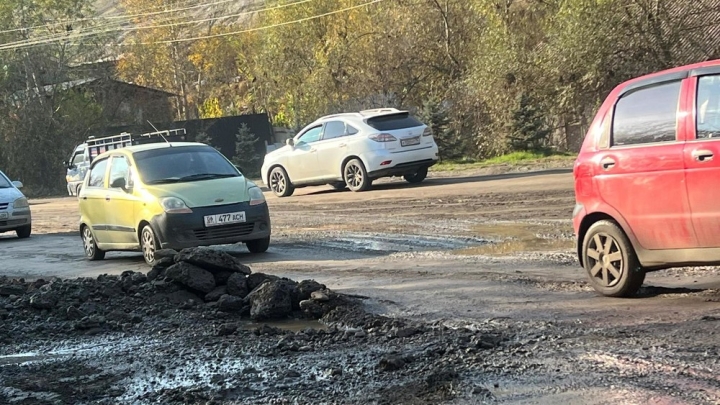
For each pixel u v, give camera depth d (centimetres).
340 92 4188
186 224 1191
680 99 704
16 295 959
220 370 616
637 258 734
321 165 2212
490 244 1160
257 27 5969
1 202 1873
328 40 4447
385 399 511
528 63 3238
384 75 4025
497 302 774
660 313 670
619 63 3103
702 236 681
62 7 5322
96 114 4969
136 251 1398
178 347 702
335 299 802
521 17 3484
